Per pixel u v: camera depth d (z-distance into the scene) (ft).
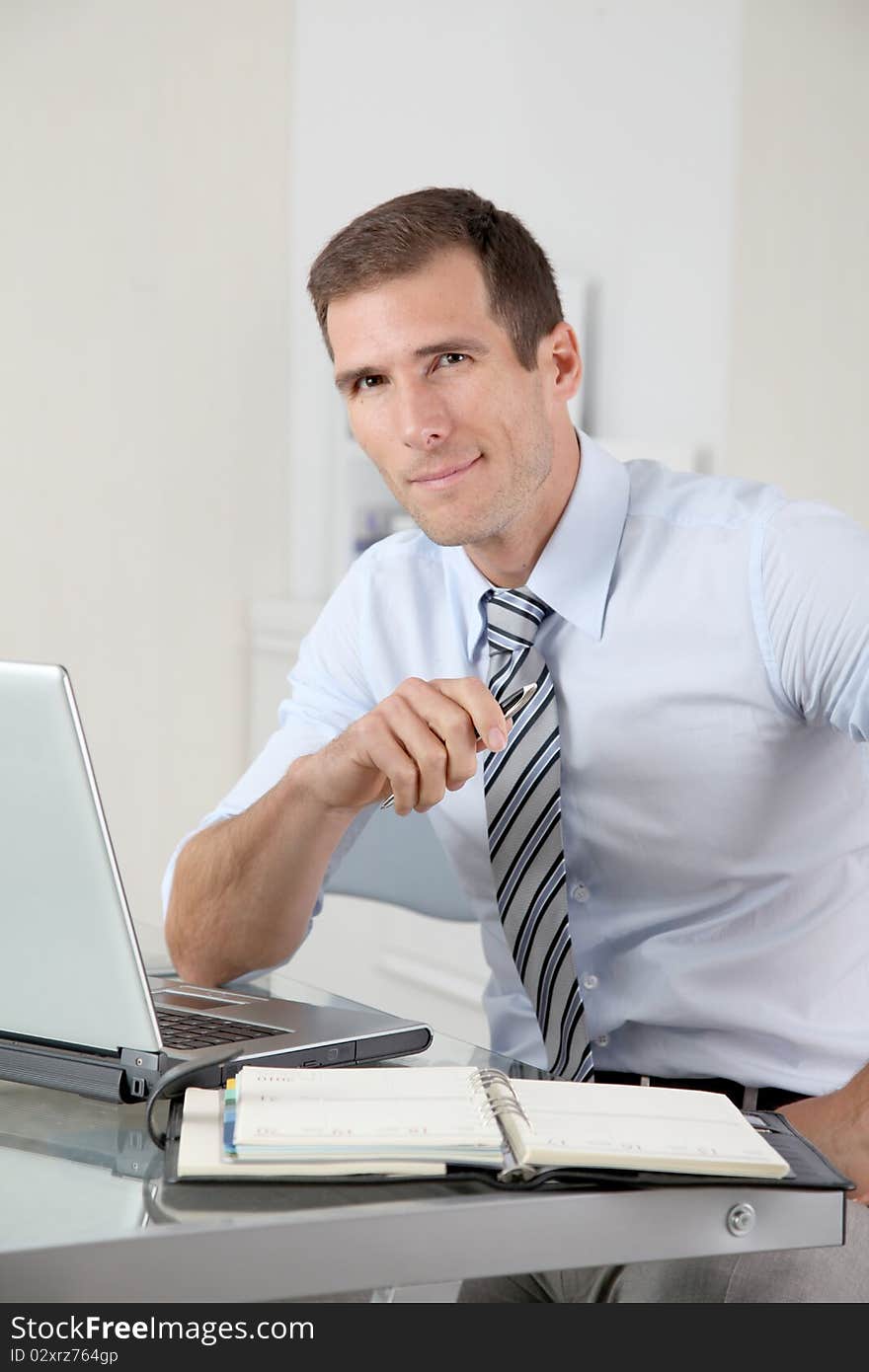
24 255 9.84
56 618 10.25
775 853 4.47
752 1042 4.43
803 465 8.89
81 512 10.27
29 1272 2.28
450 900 5.65
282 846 4.36
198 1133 2.72
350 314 4.10
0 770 2.97
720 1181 2.60
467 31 9.89
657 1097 2.96
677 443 8.72
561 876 4.37
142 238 10.32
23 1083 3.22
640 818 4.50
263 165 10.83
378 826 5.81
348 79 10.59
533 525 4.42
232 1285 2.38
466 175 10.00
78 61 9.91
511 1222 2.50
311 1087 2.90
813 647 4.16
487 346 4.09
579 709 4.47
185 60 10.36
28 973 3.15
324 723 5.06
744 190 8.39
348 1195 2.52
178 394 10.60
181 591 10.76
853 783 4.54
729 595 4.32
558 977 4.36
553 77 9.39
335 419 10.84
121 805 10.65
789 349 8.73
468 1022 9.14
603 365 9.23
